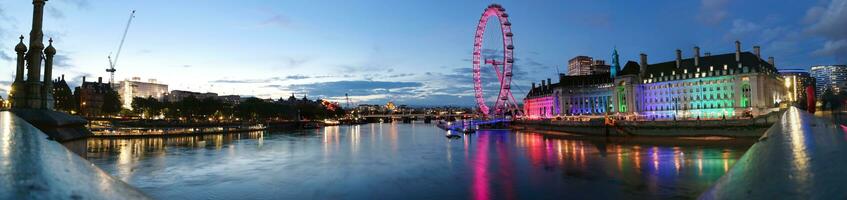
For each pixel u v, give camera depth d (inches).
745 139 4891.7
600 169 2992.1
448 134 6825.8
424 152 4475.9
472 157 3905.0
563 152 4200.3
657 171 2847.0
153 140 5949.8
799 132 284.2
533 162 3447.3
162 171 3088.1
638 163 3255.4
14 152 197.8
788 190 184.2
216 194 2349.9
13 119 289.1
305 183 2637.8
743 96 7514.8
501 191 2346.2
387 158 3924.7
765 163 240.1
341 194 2338.8
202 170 3152.1
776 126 322.3
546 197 2194.9
